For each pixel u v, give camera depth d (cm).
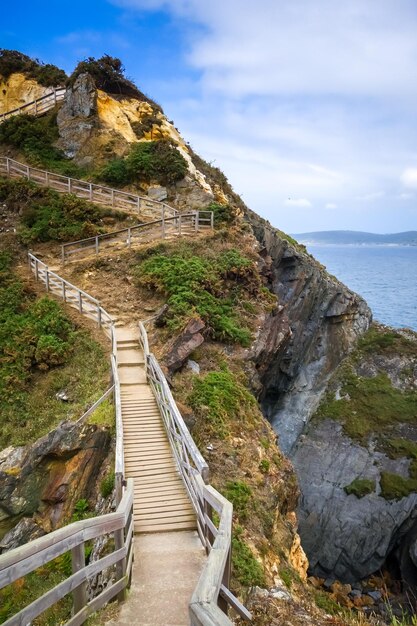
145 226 2295
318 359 3253
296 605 670
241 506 1048
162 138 2917
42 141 2830
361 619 688
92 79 2891
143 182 2611
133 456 1004
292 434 2966
